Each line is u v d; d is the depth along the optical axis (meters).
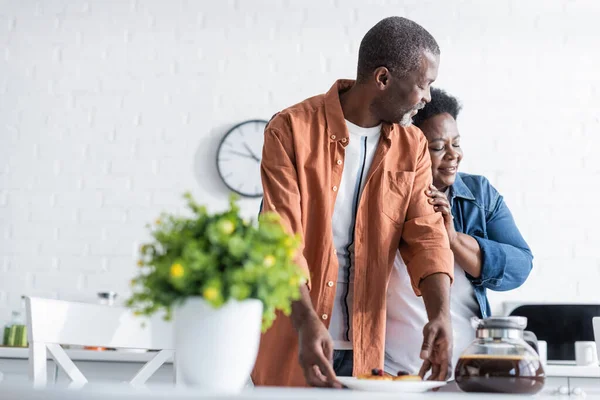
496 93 4.02
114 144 4.15
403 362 1.93
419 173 1.84
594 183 3.94
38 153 4.18
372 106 1.79
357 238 1.77
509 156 3.97
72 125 4.18
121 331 1.66
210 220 0.96
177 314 0.96
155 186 4.10
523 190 3.95
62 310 1.57
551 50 4.04
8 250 4.11
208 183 4.08
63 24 4.26
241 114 4.11
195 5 4.21
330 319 1.76
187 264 0.92
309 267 1.75
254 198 4.04
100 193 4.12
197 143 4.11
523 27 4.06
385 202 1.78
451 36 4.07
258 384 1.75
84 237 4.10
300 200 1.75
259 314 0.97
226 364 0.94
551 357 3.31
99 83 4.20
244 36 4.16
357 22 4.12
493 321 1.17
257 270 0.93
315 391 0.85
